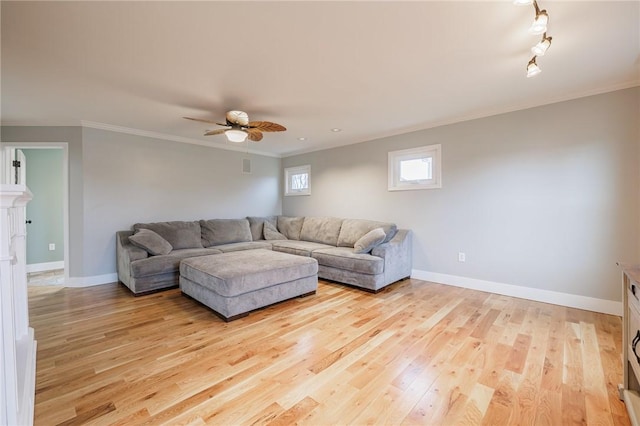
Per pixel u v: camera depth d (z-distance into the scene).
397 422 1.52
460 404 1.65
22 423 1.22
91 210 4.05
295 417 1.55
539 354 2.18
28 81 2.66
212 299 2.96
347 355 2.18
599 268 2.97
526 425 1.49
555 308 3.11
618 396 1.71
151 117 3.76
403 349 2.27
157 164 4.68
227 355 2.18
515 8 1.72
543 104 3.24
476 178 3.74
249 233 5.42
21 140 3.94
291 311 3.08
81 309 3.12
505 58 2.32
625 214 2.83
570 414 1.57
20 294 1.66
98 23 1.83
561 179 3.15
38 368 1.99
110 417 1.54
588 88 2.92
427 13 1.77
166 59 2.30
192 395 1.72
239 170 5.82
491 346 2.30
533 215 3.33
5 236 1.08
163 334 2.53
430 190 4.18
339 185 5.43
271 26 1.89
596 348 2.26
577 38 2.05
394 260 3.99
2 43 2.04
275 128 3.37
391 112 3.63
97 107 3.37
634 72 2.58
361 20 1.83
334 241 4.92
